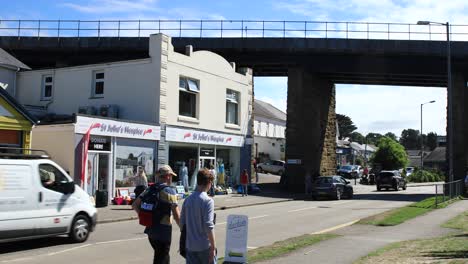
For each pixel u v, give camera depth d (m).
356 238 12.38
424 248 10.39
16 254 11.00
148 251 11.40
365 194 37.53
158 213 7.34
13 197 11.22
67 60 41.28
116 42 39.97
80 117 21.23
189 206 6.04
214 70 30.41
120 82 26.91
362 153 108.88
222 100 31.20
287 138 38.31
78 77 28.12
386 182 42.56
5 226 10.95
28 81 29.72
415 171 65.88
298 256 9.68
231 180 32.47
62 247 11.97
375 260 9.03
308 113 38.72
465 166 37.03
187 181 27.62
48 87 29.36
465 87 38.38
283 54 39.00
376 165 61.03
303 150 37.88
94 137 22.05
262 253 10.03
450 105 32.94
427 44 37.25
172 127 26.64
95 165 22.09
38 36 40.69
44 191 11.91
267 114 71.81
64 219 12.28
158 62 25.89
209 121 29.88
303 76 38.88
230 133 31.89
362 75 40.84
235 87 32.59
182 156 28.11
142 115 26.12
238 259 7.39
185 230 6.12
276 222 17.70
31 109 28.20
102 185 22.47
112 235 14.18
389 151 60.75
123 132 23.42
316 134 40.25
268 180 46.53
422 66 38.12
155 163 25.52
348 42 38.03
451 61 37.62
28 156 11.82
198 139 28.73
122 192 23.33
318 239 12.10
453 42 37.19
